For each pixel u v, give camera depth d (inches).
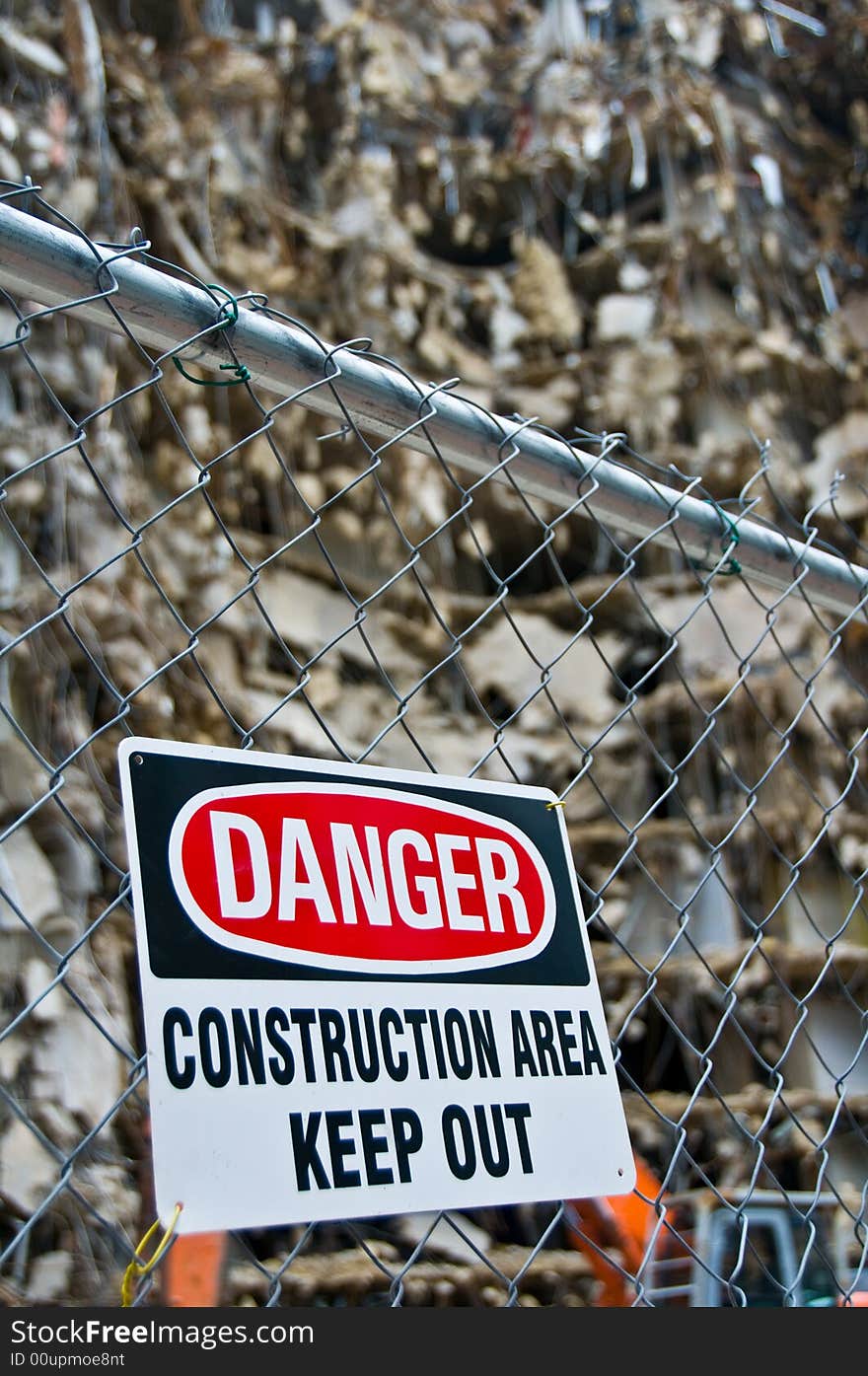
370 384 89.7
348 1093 68.6
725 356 613.3
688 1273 298.4
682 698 533.3
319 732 456.8
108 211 447.5
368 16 612.7
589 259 624.7
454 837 79.7
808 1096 462.9
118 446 411.2
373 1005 71.5
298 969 69.6
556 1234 405.1
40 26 449.7
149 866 66.7
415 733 492.4
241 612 449.1
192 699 418.3
